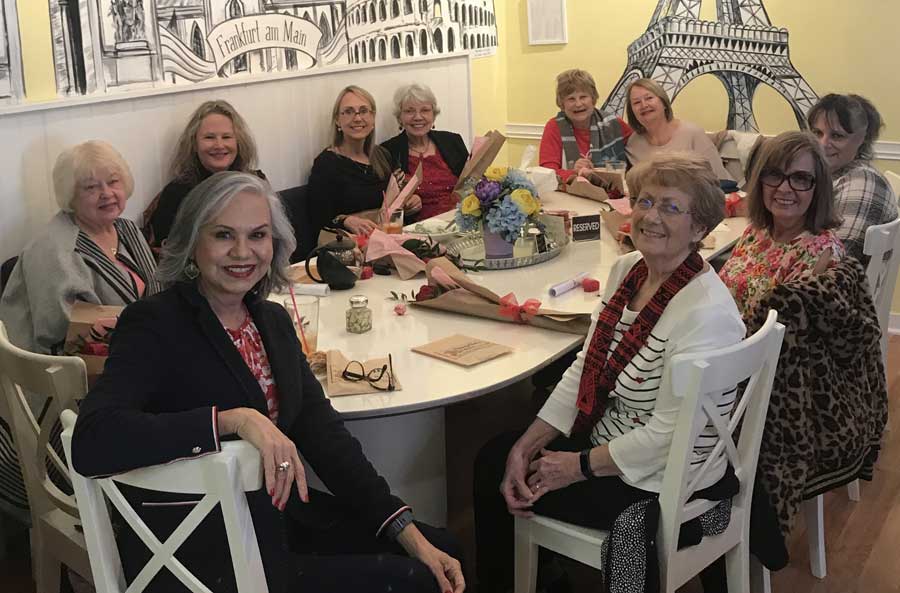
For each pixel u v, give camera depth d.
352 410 1.91
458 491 3.02
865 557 2.62
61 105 2.98
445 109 4.95
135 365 1.55
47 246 2.55
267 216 1.68
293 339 1.81
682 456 1.74
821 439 2.15
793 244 2.30
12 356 1.90
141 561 1.59
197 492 1.39
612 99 5.09
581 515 1.92
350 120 4.05
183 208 1.65
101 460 1.43
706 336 1.79
